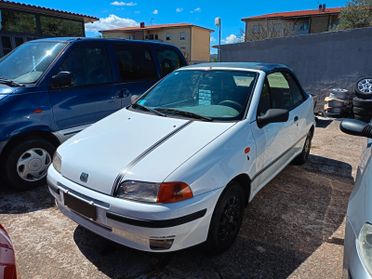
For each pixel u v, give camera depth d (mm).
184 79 3367
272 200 3416
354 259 1536
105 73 4336
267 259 2439
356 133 2422
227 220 2453
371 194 1712
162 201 1976
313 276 2256
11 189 3633
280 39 8992
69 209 2365
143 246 2045
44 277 2242
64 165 2396
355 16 24656
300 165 4516
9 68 3973
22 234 2750
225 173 2289
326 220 3021
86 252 2520
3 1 13320
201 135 2434
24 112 3385
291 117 3529
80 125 3963
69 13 15727
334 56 8266
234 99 2910
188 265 2371
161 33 49969
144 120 2811
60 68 3785
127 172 2090
